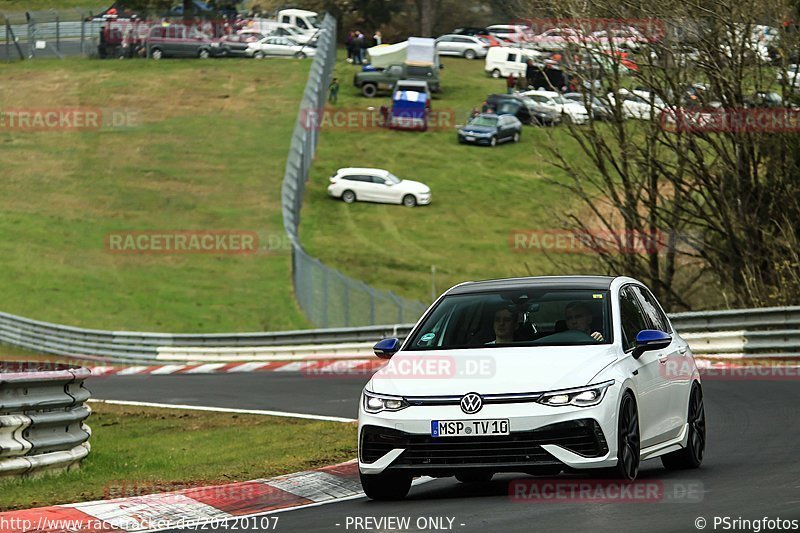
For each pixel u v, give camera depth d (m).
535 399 31.23
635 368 33.72
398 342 35.47
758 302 103.94
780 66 103.88
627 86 113.69
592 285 36.06
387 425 32.00
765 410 55.34
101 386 97.25
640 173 116.25
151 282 195.50
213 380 98.88
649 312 38.03
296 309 184.75
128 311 183.00
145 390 90.69
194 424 65.94
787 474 34.38
